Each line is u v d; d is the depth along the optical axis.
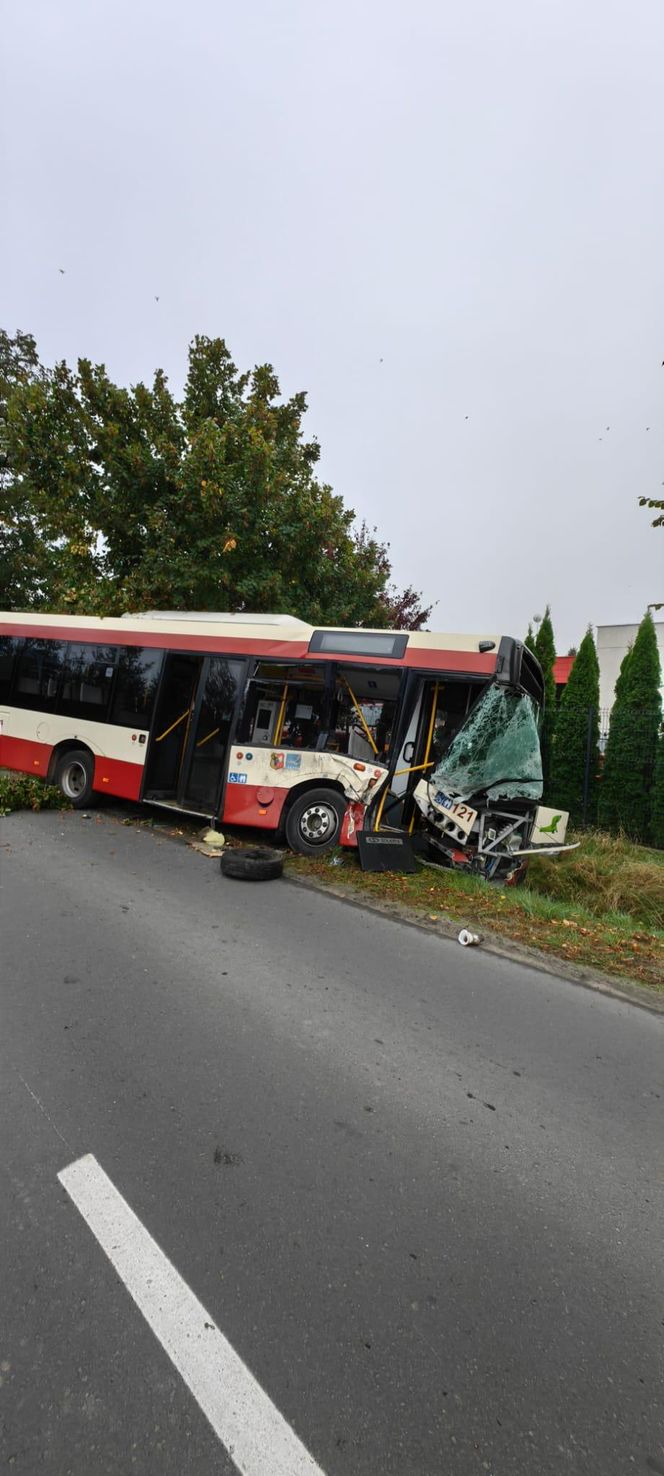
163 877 6.71
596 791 13.34
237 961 4.76
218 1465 1.60
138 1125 2.87
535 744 8.08
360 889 6.91
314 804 8.11
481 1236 2.41
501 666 7.48
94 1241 2.24
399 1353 1.92
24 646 10.90
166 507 11.97
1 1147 2.68
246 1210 2.44
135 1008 3.93
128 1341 1.90
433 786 7.48
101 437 11.84
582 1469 1.64
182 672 9.35
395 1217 2.47
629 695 13.67
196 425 12.47
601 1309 2.13
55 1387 1.76
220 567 11.85
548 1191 2.69
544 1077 3.58
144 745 9.08
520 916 6.52
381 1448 1.66
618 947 5.90
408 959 5.14
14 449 12.49
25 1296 2.02
